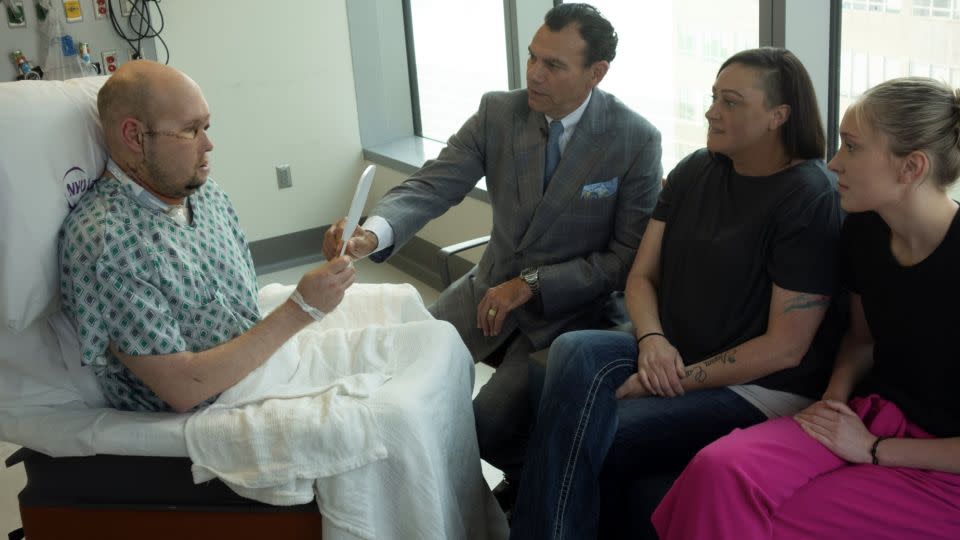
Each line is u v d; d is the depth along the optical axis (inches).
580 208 88.0
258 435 62.0
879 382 65.9
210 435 62.5
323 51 170.2
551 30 82.8
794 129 69.8
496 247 93.5
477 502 75.7
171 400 64.0
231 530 66.2
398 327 75.0
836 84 100.0
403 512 64.2
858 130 59.6
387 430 62.9
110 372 66.9
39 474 67.3
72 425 64.6
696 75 115.5
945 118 57.7
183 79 63.8
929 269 60.4
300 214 176.7
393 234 88.8
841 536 60.6
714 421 71.2
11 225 60.6
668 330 76.9
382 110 180.4
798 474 62.0
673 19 117.1
